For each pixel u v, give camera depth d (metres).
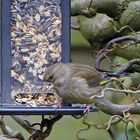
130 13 10.13
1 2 9.49
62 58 9.49
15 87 9.42
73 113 8.91
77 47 10.62
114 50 9.85
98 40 10.30
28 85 9.43
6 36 9.48
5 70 9.44
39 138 9.33
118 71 9.45
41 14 9.52
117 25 10.24
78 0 10.38
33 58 9.48
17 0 9.52
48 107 9.05
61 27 9.52
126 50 9.91
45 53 9.49
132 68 9.52
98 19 10.29
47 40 9.51
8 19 9.48
